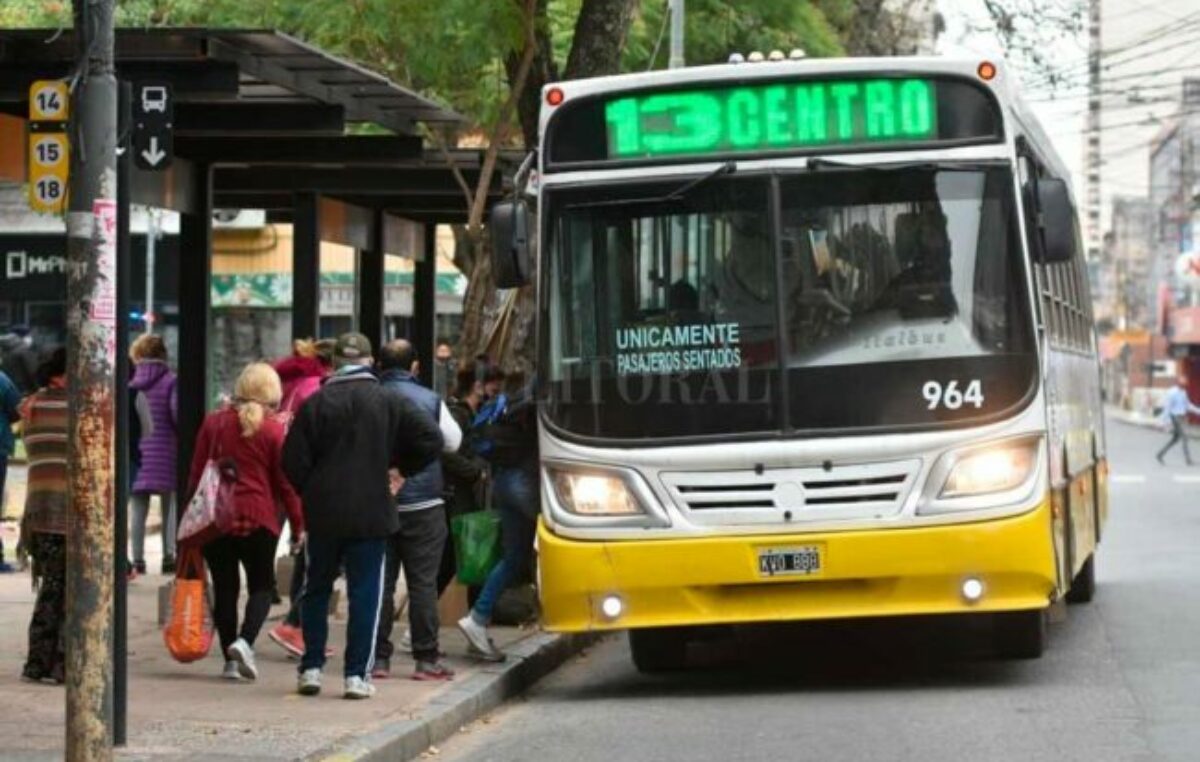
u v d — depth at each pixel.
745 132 19.05
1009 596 18.62
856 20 60.50
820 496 18.62
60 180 13.92
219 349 71.94
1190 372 144.88
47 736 15.62
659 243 19.03
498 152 28.97
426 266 36.03
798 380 18.72
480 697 18.80
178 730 16.16
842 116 19.00
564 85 19.28
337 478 17.86
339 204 31.20
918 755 15.69
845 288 18.81
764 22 41.38
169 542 28.80
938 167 18.88
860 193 18.91
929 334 18.70
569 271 19.17
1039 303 19.12
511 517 20.75
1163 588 29.95
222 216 68.50
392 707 17.61
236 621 19.64
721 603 18.83
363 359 18.11
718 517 18.70
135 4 38.06
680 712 18.56
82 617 13.37
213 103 22.89
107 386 13.41
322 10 30.53
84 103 13.39
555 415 19.08
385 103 24.42
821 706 18.55
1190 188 156.25
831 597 18.75
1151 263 197.62
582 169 19.20
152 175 23.41
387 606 19.81
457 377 23.44
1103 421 30.28
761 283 18.86
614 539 18.83
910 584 18.61
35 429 18.67
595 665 23.06
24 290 67.38
